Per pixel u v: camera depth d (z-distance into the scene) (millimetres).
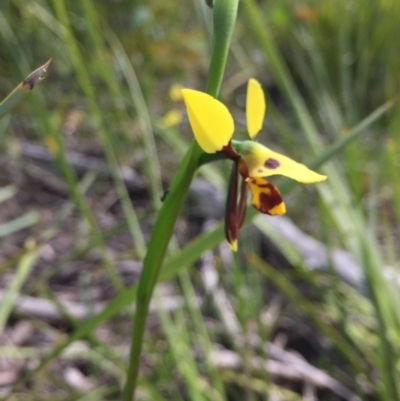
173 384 166
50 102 309
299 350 197
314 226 250
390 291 161
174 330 172
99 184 277
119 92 197
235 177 76
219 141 73
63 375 180
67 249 235
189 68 364
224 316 181
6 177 272
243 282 204
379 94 332
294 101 179
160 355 175
